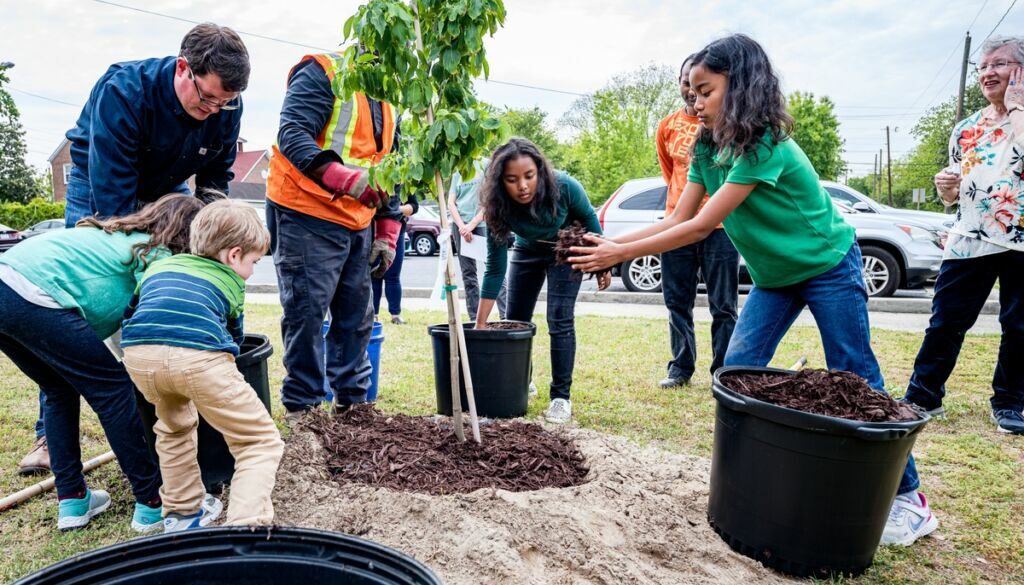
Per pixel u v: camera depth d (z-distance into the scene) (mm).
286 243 2969
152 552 1531
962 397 4203
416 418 3305
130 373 2115
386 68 2486
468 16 2416
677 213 2717
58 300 2115
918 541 2379
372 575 1479
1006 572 2182
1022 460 3148
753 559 2176
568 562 2033
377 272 3508
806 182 2324
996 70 3275
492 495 2309
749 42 2217
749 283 11078
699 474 2826
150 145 2670
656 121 44250
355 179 2717
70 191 2918
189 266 2207
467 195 5664
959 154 3533
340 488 2475
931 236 8914
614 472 2701
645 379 4699
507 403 3787
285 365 3174
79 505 2410
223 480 2631
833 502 2012
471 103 2586
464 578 1933
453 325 2820
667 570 2088
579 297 10086
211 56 2406
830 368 2492
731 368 2488
